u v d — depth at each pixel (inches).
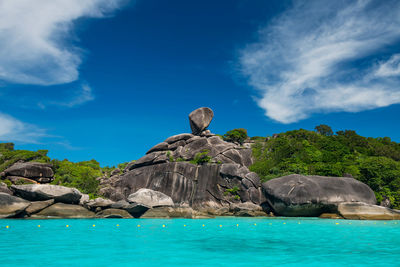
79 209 928.3
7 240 405.7
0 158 1776.6
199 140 1788.9
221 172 1470.2
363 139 2378.2
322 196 1040.2
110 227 610.9
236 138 2003.0
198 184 1508.4
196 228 605.9
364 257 298.2
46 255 296.7
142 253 312.8
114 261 270.5
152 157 1726.1
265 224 714.8
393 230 566.6
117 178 1721.2
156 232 524.4
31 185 910.4
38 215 850.8
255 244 385.1
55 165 1712.6
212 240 422.0
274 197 1127.0
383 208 919.0
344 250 340.5
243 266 255.3
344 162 1644.9
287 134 2198.6
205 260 279.6
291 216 1106.7
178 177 1557.6
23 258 280.8
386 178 1353.3
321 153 1836.9
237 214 1192.8
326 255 308.0
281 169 1558.8
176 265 256.8
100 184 1699.1
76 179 1593.3
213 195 1449.3
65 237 442.3
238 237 458.6
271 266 255.9
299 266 256.5
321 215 1040.8
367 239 437.1
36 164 1472.7
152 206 1025.5
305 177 1158.3
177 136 1883.6
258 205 1264.8
